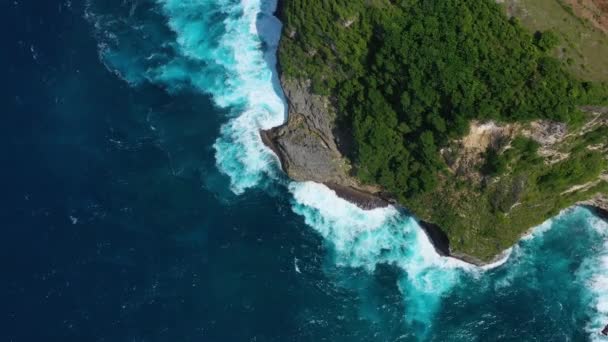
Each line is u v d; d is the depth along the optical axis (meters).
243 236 70.50
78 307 65.69
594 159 63.47
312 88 70.69
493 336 66.88
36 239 69.12
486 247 68.50
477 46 59.56
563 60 58.47
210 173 73.88
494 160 62.88
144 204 71.62
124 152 74.44
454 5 60.69
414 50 61.28
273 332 65.38
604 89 57.47
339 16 64.31
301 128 73.81
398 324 67.12
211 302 66.62
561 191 67.12
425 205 69.12
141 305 66.00
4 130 75.00
